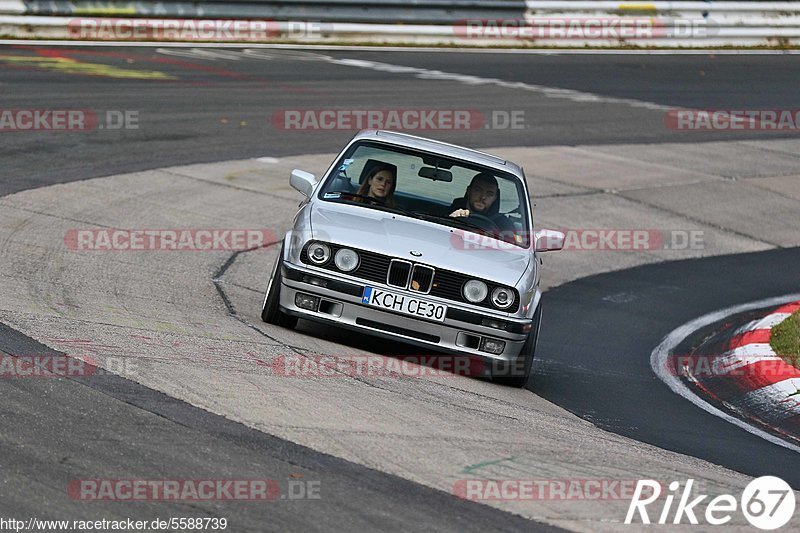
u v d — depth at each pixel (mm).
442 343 19609
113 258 25859
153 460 13031
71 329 18344
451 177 22031
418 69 63594
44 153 35812
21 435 13234
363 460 13969
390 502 12703
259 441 14094
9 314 18797
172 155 38469
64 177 33281
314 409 15750
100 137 39125
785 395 21500
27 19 59406
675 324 28703
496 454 15117
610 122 56250
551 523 12758
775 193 46719
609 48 80000
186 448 13492
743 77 73562
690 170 48781
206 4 65438
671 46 82500
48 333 17844
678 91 66875
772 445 18531
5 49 55344
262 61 60250
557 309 29016
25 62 51719
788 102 66812
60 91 45500
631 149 51219
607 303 30219
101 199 31578
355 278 19547
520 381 20266
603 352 25203
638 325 28250
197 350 18078
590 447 16438
